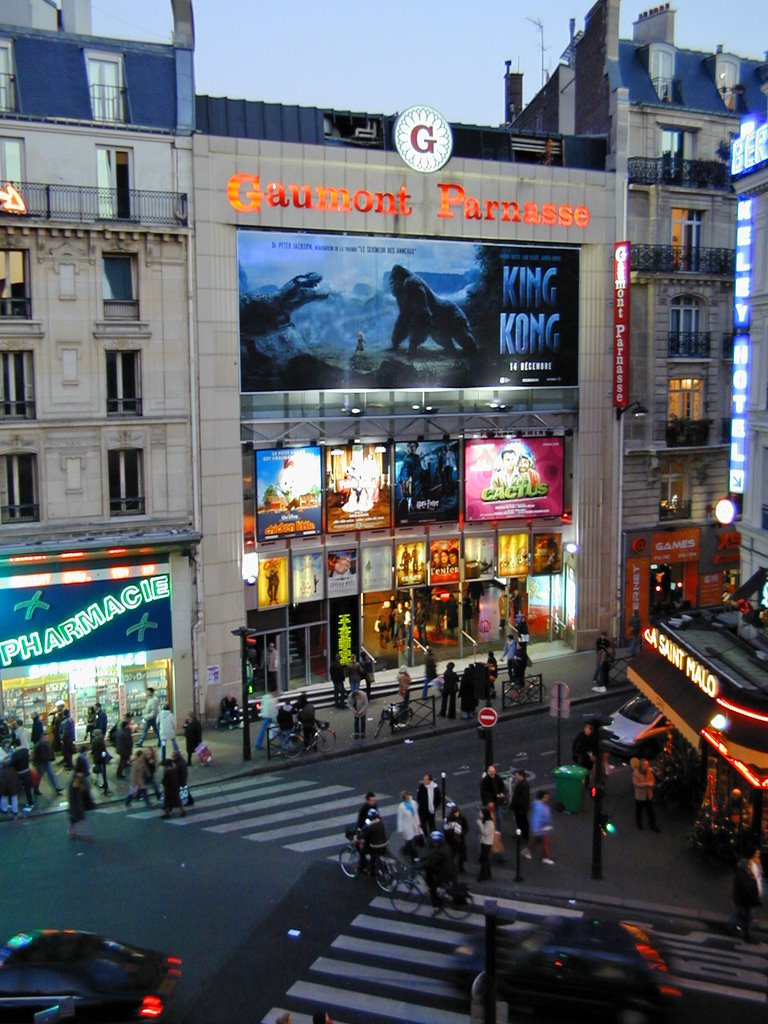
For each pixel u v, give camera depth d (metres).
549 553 33.25
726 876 18.59
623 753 23.83
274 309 27.69
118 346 26.03
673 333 34.00
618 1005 13.66
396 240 29.09
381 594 31.20
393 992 14.52
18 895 17.69
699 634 22.47
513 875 18.61
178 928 16.44
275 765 24.28
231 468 27.53
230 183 26.72
